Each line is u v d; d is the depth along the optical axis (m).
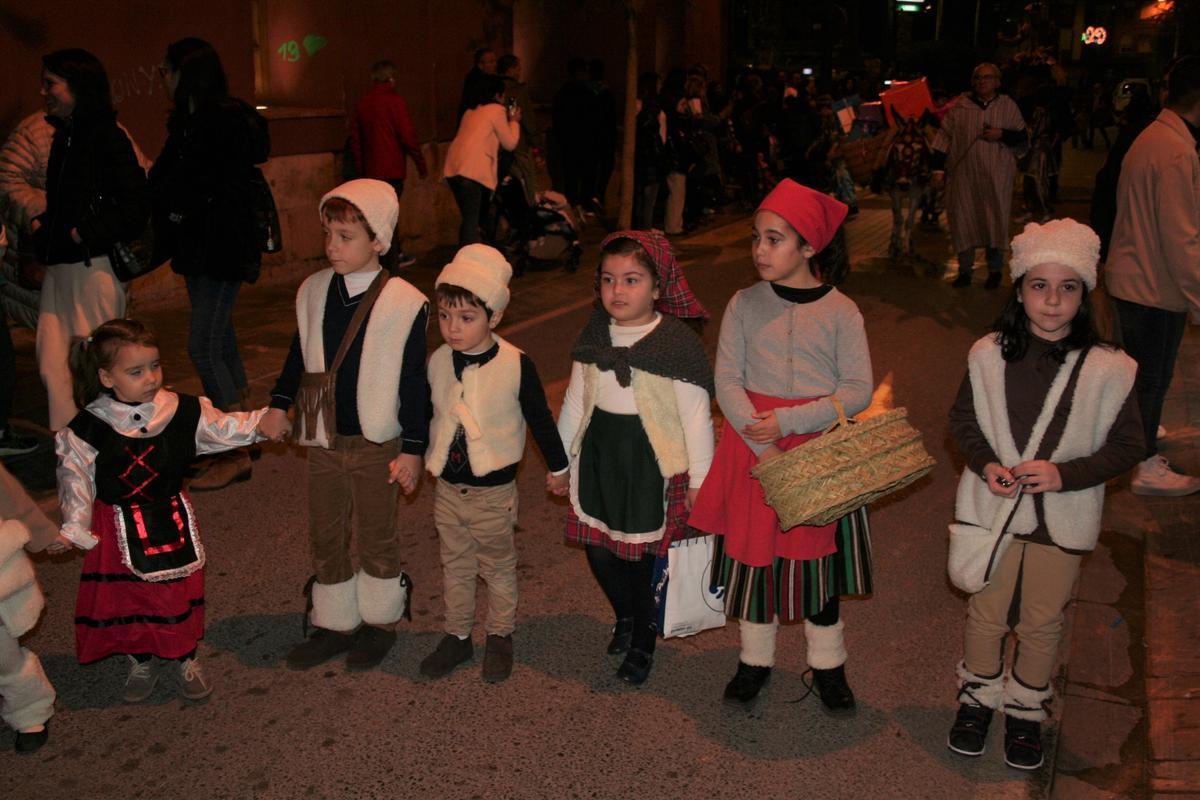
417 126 11.46
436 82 11.66
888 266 10.96
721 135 14.69
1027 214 14.66
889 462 2.96
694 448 3.40
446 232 12.06
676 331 3.40
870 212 14.89
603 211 13.53
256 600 4.30
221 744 3.40
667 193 12.65
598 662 3.87
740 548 3.32
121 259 5.37
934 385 7.01
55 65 5.05
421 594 4.39
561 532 4.94
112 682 3.76
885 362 7.51
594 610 4.25
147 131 8.49
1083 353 2.98
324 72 10.59
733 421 3.26
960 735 3.33
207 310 5.67
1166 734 3.39
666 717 3.54
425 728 3.48
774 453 3.19
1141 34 39.88
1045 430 2.99
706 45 18.28
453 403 3.52
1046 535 3.06
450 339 3.44
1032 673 3.21
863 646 3.98
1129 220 4.95
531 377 3.56
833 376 3.28
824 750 3.37
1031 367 3.02
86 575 3.44
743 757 3.33
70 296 5.36
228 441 3.57
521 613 4.22
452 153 9.73
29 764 3.30
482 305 3.41
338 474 3.65
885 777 3.24
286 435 3.69
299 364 3.72
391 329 3.52
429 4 11.38
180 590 3.47
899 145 10.98
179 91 5.46
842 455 2.92
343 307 3.56
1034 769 3.25
